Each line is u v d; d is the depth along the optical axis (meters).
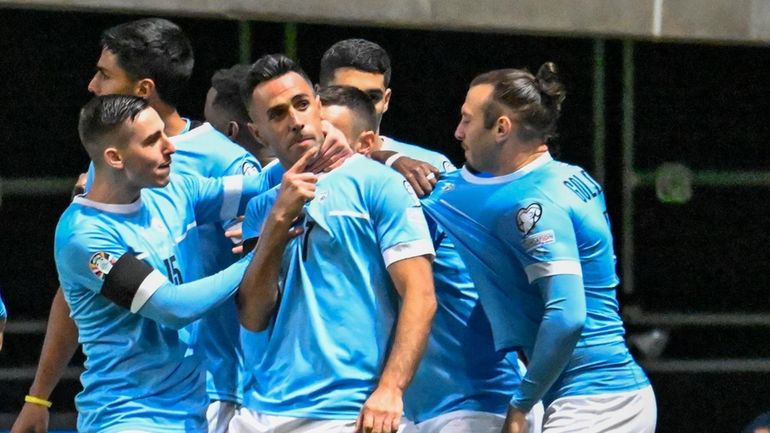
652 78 30.56
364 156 14.49
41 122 29.16
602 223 15.16
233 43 29.45
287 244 14.02
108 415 14.35
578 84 30.42
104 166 14.13
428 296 13.75
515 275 14.97
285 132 14.05
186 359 14.60
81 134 14.22
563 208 14.62
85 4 20.86
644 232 30.88
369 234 14.03
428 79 30.31
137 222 14.36
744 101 30.94
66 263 14.16
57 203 29.61
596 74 29.39
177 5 21.12
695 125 30.83
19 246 29.48
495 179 14.95
